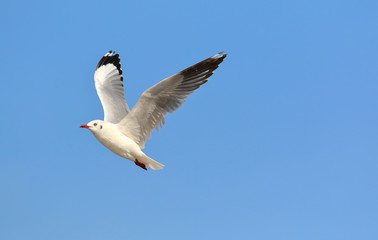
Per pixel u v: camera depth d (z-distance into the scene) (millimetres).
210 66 12781
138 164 13336
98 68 15984
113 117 14633
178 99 13008
